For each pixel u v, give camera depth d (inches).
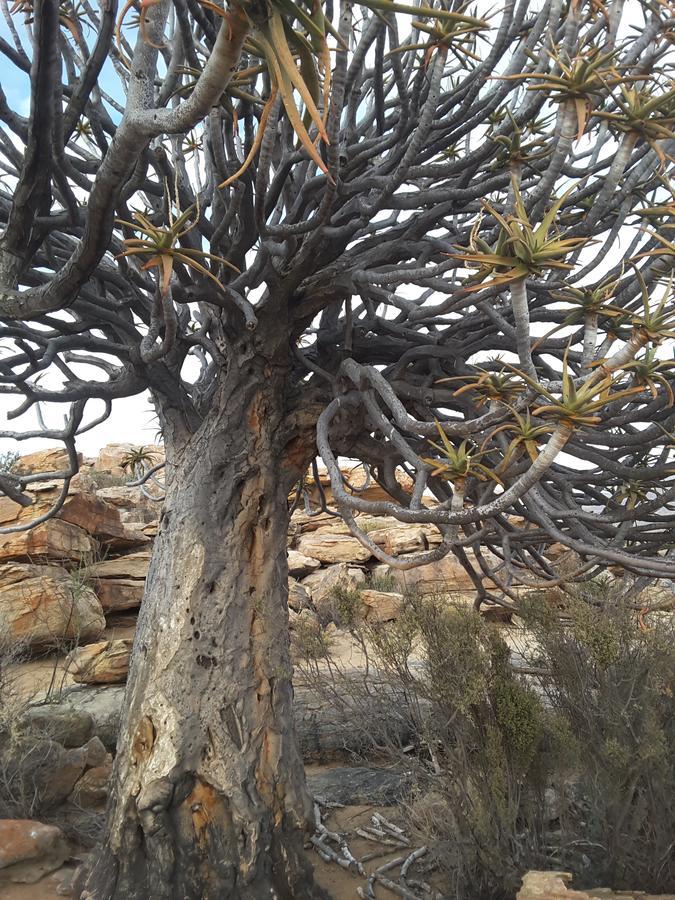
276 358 170.2
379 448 176.9
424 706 179.0
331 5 125.5
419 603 157.9
